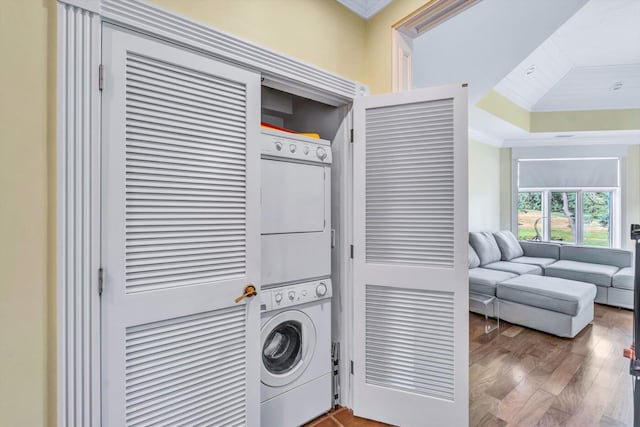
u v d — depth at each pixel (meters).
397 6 1.88
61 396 1.08
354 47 2.00
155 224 1.26
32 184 1.04
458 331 1.70
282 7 1.64
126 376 1.20
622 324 3.48
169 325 1.31
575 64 3.95
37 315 1.06
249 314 1.53
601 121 4.68
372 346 1.89
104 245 1.15
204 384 1.39
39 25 1.04
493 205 5.56
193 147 1.35
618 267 4.33
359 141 1.91
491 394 2.16
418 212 1.78
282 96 2.21
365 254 1.90
